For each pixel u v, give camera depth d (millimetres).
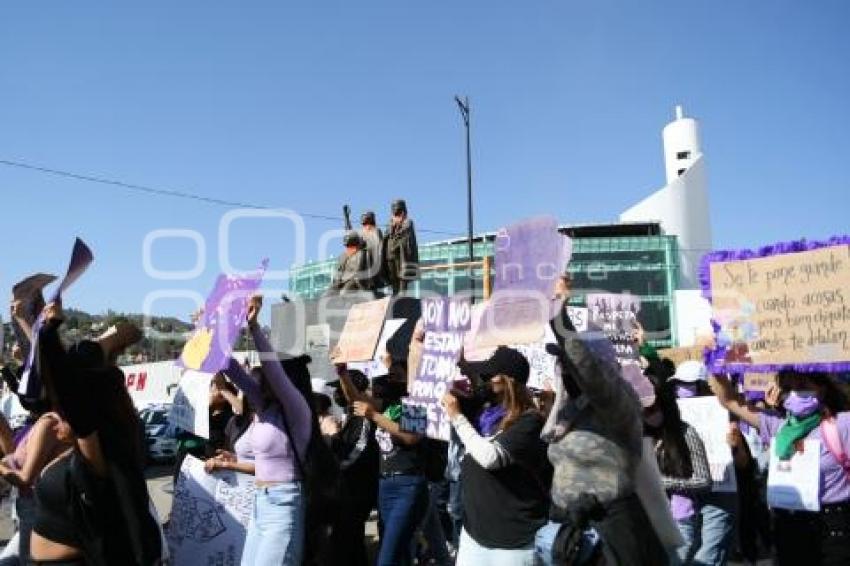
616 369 3461
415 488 5863
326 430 6848
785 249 4801
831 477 4457
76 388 3186
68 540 3410
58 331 3170
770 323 4824
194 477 5793
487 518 3908
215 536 5641
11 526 10844
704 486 4695
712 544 5230
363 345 6793
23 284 4090
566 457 3539
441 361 5695
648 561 3379
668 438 4730
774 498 4672
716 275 5137
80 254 3234
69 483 3336
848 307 4473
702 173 71188
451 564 7504
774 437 4797
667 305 55344
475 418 4863
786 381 4684
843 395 4570
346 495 5559
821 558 4461
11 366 5094
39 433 3961
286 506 4469
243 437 5750
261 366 4480
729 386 5266
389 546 5848
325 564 5691
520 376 4055
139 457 3449
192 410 5637
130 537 3293
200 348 5164
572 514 3398
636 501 3447
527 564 3816
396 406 6344
